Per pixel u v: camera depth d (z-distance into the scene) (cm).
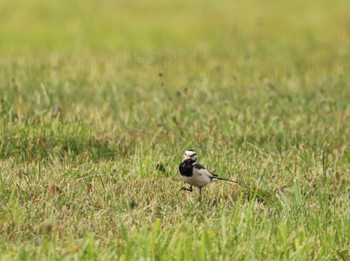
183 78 2183
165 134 1497
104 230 991
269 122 1614
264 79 2184
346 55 2692
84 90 1925
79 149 1386
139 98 1864
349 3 3766
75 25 3312
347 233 1002
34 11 3541
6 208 1030
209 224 1004
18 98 1761
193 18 3472
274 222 1034
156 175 1244
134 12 3606
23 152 1336
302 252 918
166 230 972
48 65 2309
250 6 3747
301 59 2588
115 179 1216
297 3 3794
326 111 1730
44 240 934
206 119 1630
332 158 1407
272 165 1335
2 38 3030
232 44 2912
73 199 1117
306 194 1173
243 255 897
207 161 1330
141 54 2631
